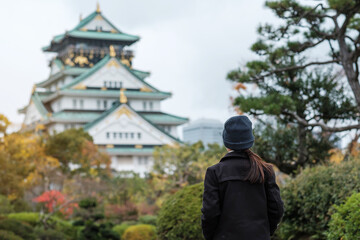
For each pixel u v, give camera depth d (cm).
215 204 457
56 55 9006
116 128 7362
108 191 4412
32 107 8144
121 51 8719
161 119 8144
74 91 7594
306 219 1057
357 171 937
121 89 7438
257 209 458
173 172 4103
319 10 1759
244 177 461
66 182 4291
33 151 4006
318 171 1077
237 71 1862
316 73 1867
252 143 476
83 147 5188
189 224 1020
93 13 8850
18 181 2767
